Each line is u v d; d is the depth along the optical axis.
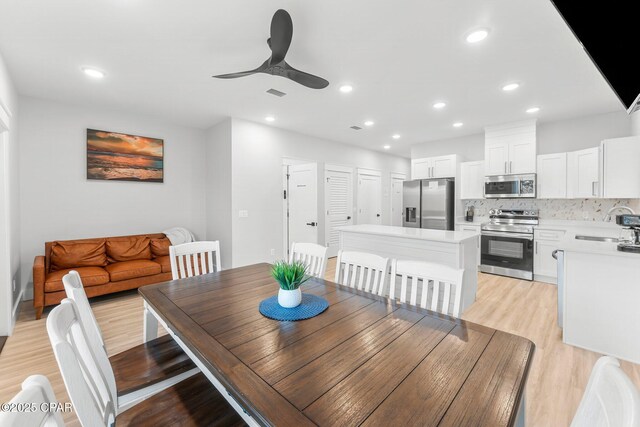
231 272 2.20
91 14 1.99
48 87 3.19
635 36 1.30
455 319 1.32
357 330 1.21
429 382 0.86
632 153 3.31
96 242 3.69
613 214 4.11
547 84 3.10
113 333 2.66
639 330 2.16
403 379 0.87
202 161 5.00
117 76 2.94
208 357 1.01
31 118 3.49
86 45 2.38
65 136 3.71
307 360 0.98
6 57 2.53
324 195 5.74
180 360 1.46
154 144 4.43
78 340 1.07
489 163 4.77
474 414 0.73
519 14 1.99
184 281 1.95
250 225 4.58
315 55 2.54
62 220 3.71
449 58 2.58
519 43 2.34
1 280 2.56
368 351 1.04
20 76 2.90
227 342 1.11
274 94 3.42
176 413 1.11
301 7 1.93
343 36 2.25
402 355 1.01
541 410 1.68
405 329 1.21
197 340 1.13
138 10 1.95
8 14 1.97
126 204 4.20
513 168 4.54
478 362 0.96
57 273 3.20
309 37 2.27
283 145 5.01
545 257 4.20
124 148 4.14
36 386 0.57
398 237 3.26
